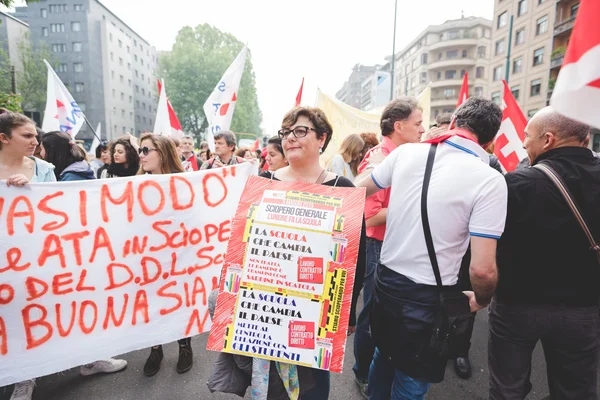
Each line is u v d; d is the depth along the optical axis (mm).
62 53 48219
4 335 2025
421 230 1455
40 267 2096
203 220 2508
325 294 1409
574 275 1469
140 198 2332
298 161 1615
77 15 47688
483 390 2414
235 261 1469
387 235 1613
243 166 2617
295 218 1484
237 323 1430
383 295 1582
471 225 1357
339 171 3744
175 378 2475
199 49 50156
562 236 1440
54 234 2129
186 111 49375
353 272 1415
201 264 2518
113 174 3357
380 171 1734
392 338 1539
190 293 2486
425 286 1459
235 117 48219
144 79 63906
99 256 2232
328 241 1441
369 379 1853
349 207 1486
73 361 2152
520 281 1524
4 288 2025
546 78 24656
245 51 4547
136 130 60969
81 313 2189
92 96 49531
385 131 2256
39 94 41281
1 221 2023
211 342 1421
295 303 1416
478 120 1486
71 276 2166
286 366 1450
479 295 1399
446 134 1519
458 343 1397
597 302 1510
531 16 25922
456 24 48656
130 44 58000
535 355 2879
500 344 1626
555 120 1528
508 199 1512
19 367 2047
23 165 2441
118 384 2396
